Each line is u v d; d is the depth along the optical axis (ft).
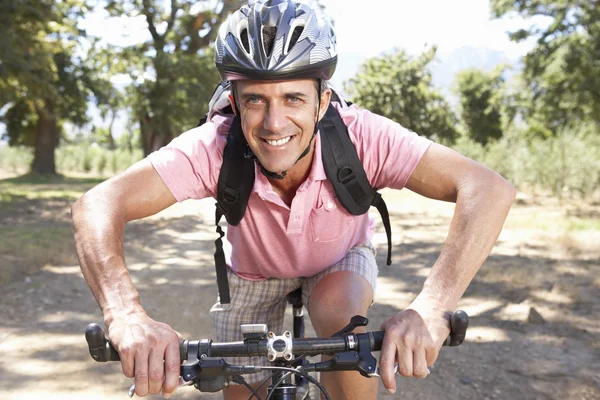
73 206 5.82
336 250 7.06
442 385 12.52
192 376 4.92
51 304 18.24
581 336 14.98
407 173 6.26
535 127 88.22
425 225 34.45
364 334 5.14
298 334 8.01
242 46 5.56
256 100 5.63
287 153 5.77
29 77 54.60
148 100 94.17
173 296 19.27
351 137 6.39
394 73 116.78
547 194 49.34
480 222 5.65
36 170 102.94
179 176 6.25
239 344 5.05
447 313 5.18
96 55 96.89
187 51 98.89
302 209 6.48
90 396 12.12
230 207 6.50
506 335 15.25
